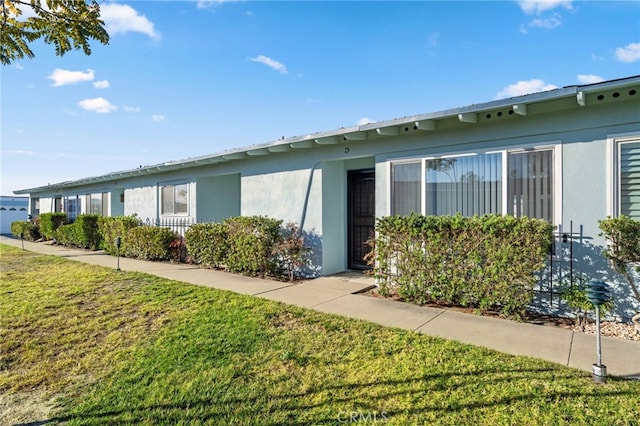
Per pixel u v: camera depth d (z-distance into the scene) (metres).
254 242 7.93
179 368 3.56
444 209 6.12
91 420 2.79
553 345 3.89
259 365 3.58
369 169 8.06
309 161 8.06
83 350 4.05
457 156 5.95
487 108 4.98
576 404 2.75
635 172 4.50
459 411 2.73
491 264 4.93
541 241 4.59
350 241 8.48
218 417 2.79
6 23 3.57
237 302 5.68
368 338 4.14
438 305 5.55
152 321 4.89
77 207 18.02
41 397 3.14
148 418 2.79
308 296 6.11
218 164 10.32
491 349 3.78
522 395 2.89
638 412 2.63
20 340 4.33
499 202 5.55
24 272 8.61
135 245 11.28
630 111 4.49
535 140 5.20
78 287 6.86
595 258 4.72
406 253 5.76
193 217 11.10
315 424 2.67
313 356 3.73
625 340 4.02
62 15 3.62
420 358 3.59
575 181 4.87
